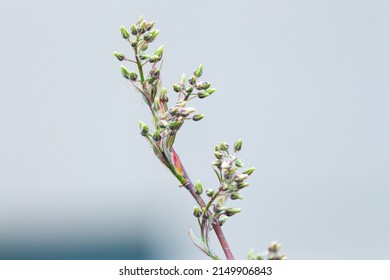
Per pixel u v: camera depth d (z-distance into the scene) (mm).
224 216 1182
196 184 1188
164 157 1195
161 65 1207
